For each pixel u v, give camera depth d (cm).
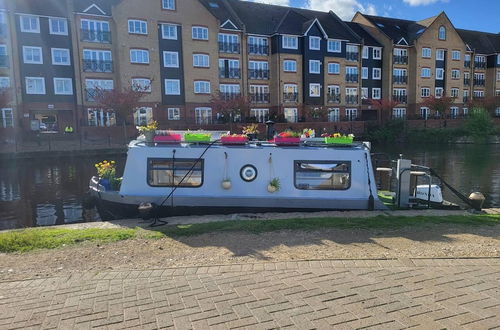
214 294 436
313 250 602
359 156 1026
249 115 4653
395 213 949
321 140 1081
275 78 4856
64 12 3838
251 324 370
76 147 3162
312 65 5041
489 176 2195
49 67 3803
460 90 6269
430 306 402
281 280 472
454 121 5466
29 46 3709
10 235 691
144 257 585
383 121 5172
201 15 4341
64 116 3956
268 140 1130
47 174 2220
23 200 1566
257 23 4900
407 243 636
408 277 477
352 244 634
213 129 4219
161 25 4166
